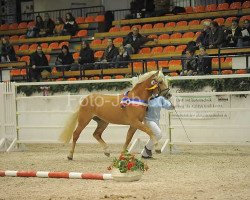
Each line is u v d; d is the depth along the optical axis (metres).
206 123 16.08
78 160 14.10
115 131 17.00
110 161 13.75
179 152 15.08
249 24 20.11
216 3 26.42
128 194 9.35
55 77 22.22
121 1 30.16
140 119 13.13
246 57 16.56
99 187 10.17
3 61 25.33
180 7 25.83
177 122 16.48
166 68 21.31
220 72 17.27
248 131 15.80
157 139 13.70
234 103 15.73
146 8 26.48
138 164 10.73
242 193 9.22
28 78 21.00
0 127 17.09
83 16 31.44
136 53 22.84
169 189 9.72
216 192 9.36
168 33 24.47
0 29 30.83
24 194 9.81
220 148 15.98
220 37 19.95
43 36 28.28
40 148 17.52
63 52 22.81
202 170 11.86
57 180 11.23
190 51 18.94
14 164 13.75
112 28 26.38
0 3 33.09
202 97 15.93
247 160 13.21
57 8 31.88
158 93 13.25
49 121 18.27
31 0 32.66
